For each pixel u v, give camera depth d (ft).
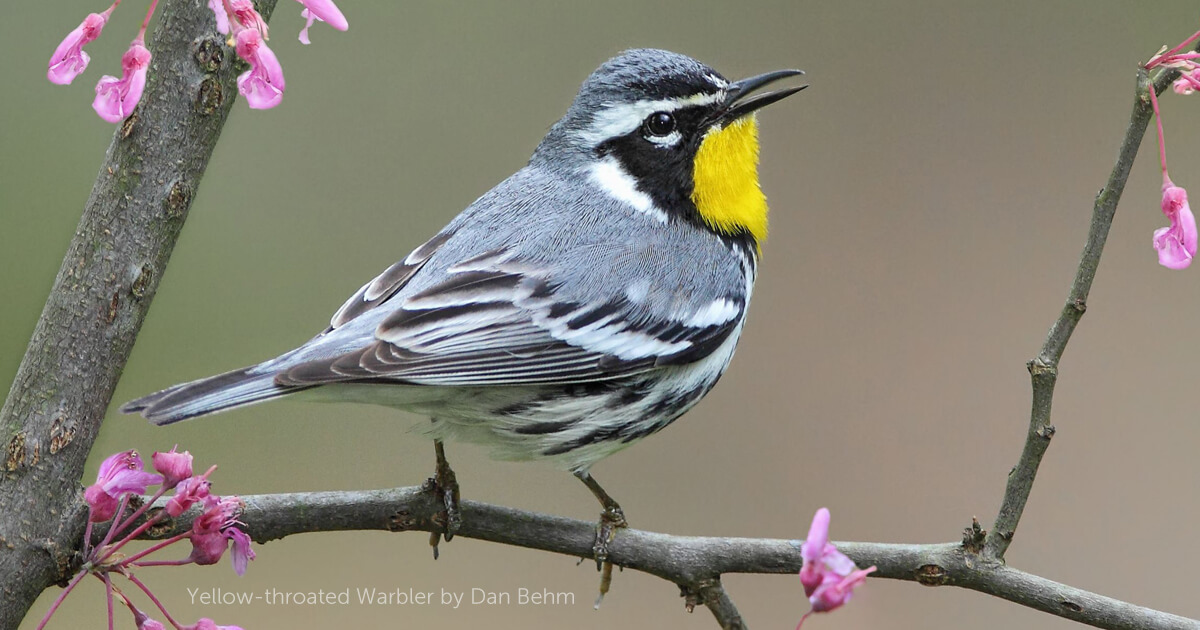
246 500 31.22
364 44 64.08
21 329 54.08
